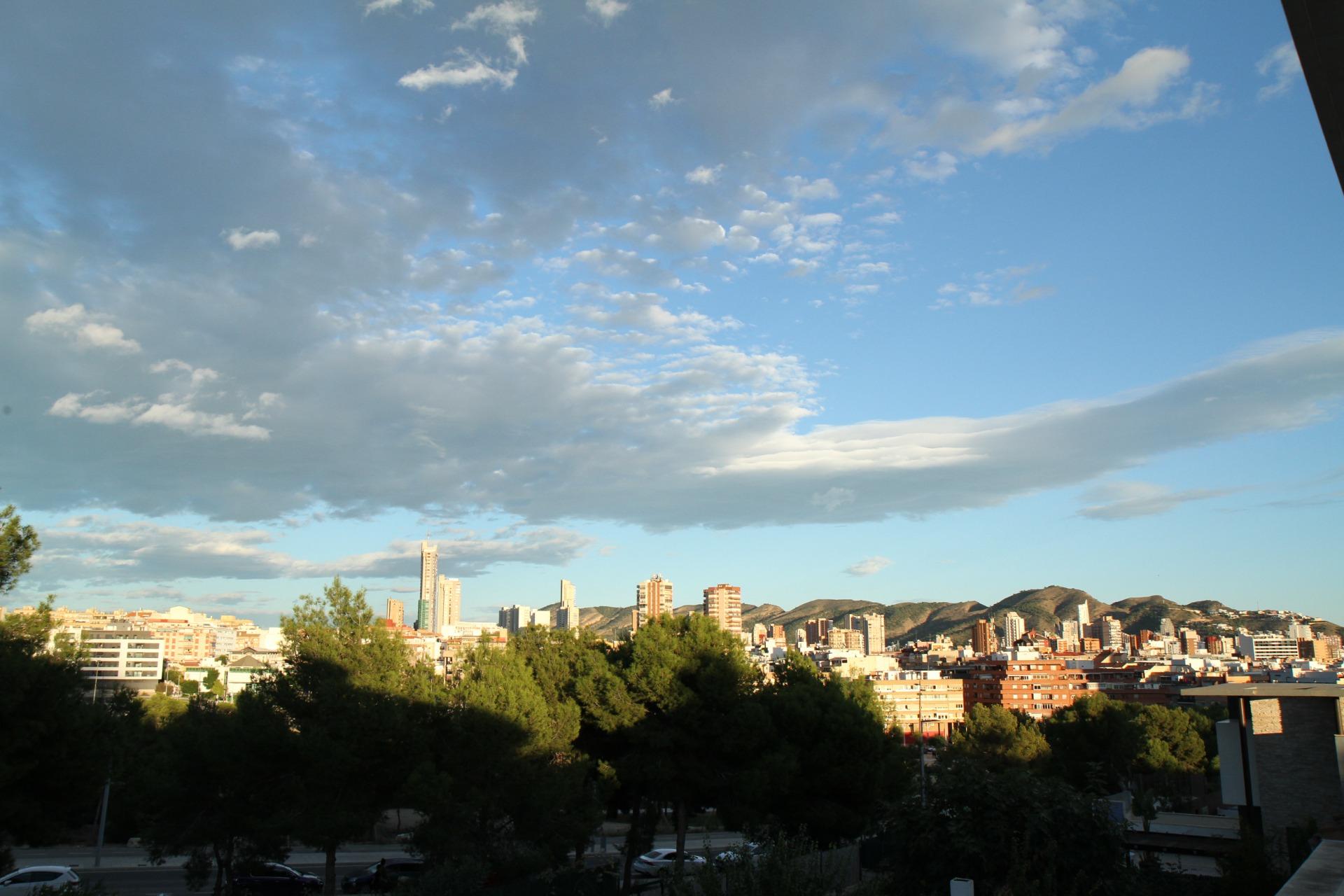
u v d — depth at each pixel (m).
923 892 19.84
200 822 28.73
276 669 29.91
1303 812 30.02
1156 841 39.50
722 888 15.95
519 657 32.94
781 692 40.19
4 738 18.66
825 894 14.92
